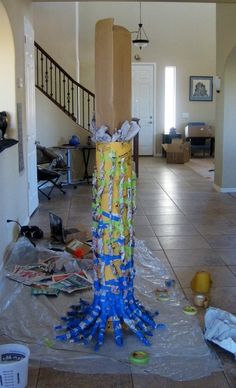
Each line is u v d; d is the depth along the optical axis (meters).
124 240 2.56
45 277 3.51
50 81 8.82
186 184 7.99
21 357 2.26
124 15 11.74
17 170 4.47
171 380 2.28
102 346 2.55
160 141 12.47
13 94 4.29
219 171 7.32
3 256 3.73
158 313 2.93
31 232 4.56
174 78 12.22
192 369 2.37
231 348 2.47
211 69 12.25
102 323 2.62
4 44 4.20
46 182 7.46
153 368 2.37
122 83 2.49
